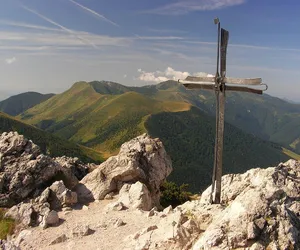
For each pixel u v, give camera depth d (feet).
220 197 76.95
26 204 90.63
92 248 67.67
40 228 81.87
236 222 49.08
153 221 79.92
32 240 74.74
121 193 104.42
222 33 68.44
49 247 70.79
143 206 93.91
